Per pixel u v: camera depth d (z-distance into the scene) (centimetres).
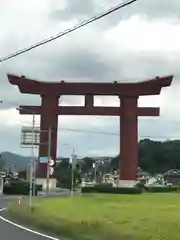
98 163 15050
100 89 9438
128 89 9419
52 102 9506
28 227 2511
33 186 6594
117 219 2855
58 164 12850
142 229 2234
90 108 9419
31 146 4616
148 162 19625
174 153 19338
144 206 4572
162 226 2417
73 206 4225
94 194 8106
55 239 1928
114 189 9125
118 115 9475
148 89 9369
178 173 17388
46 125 9456
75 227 2230
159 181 14950
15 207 3981
